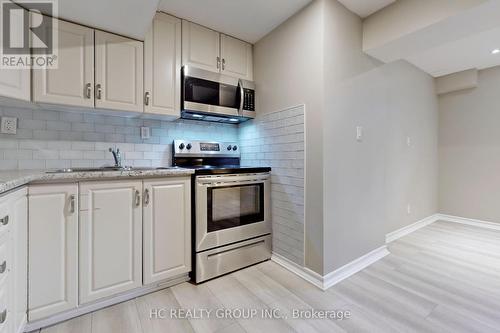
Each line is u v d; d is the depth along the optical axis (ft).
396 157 9.46
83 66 5.32
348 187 6.45
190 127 8.05
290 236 6.76
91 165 6.33
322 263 5.82
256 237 7.09
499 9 4.76
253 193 7.07
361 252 6.86
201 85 6.89
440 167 12.31
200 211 6.01
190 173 5.90
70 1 4.53
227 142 8.73
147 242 5.35
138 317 4.69
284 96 6.91
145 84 6.10
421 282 6.02
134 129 6.98
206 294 5.51
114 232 4.94
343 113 6.28
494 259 7.39
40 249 4.21
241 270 6.72
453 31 5.65
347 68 6.37
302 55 6.31
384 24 6.26
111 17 5.08
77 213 4.55
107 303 5.00
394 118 9.28
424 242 8.94
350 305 5.08
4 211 3.33
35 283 4.17
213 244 6.23
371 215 7.23
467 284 5.91
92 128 6.36
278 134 7.14
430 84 11.62
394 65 9.09
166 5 6.11
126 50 5.84
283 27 6.91
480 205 11.10
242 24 7.01
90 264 4.70
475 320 4.59
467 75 10.89
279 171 7.13
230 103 7.49
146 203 5.31
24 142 5.55
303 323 4.53
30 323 4.20
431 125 11.75
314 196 6.04
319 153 5.90
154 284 5.59
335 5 6.06
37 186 4.18
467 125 11.44
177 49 6.60
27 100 4.76
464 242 8.94
